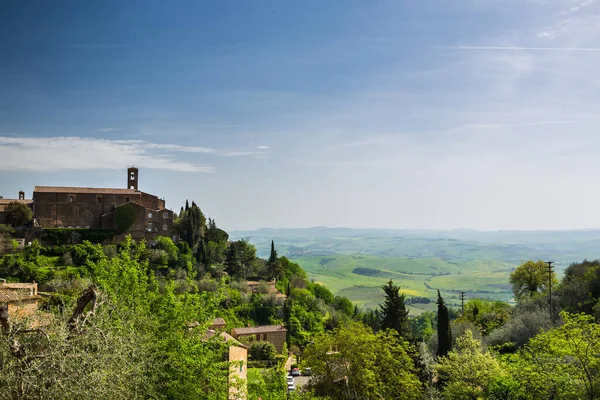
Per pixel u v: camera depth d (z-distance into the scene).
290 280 143.88
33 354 11.98
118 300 19.55
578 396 34.44
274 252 152.00
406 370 47.25
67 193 125.12
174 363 19.48
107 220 125.44
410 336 61.28
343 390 44.09
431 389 49.47
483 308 106.12
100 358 12.63
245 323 103.19
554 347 37.16
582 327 38.53
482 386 46.56
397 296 63.06
